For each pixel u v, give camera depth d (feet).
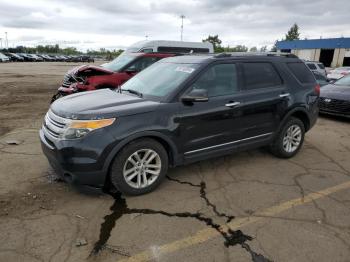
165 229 11.12
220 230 11.14
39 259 9.50
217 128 14.98
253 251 10.07
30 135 21.56
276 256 9.86
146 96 14.43
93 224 11.32
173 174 15.71
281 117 17.34
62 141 12.10
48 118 13.61
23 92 44.42
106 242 10.34
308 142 22.09
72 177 12.26
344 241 10.66
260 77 16.70
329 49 188.14
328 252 10.09
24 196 13.09
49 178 14.78
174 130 13.62
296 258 9.78
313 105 18.89
